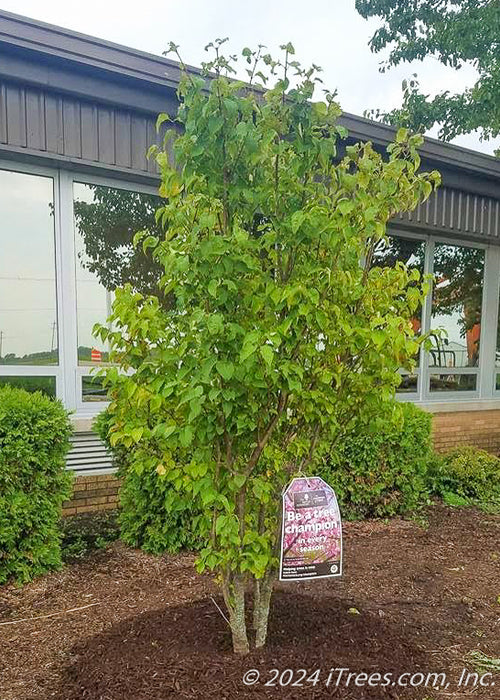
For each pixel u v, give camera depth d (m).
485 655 2.49
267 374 1.73
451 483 5.70
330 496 2.09
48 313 4.64
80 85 4.14
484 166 6.12
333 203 1.99
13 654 2.47
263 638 2.21
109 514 4.79
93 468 4.84
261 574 1.93
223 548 1.99
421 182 2.12
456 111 11.30
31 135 4.10
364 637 2.39
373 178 2.03
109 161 4.42
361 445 4.73
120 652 2.22
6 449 3.32
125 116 4.46
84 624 2.78
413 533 4.51
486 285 7.54
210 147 1.82
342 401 2.12
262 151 1.81
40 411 3.51
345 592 3.20
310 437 2.20
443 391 7.23
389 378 2.05
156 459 2.09
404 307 2.18
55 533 3.59
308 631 2.39
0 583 3.32
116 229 4.89
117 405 1.99
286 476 2.19
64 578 3.45
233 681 1.94
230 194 1.89
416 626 2.72
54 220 4.58
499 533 4.60
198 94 1.79
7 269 4.49
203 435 1.82
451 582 3.51
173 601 3.05
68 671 2.23
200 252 1.71
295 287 1.74
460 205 6.52
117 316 1.98
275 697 1.87
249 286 1.88
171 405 1.86
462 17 10.30
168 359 1.86
